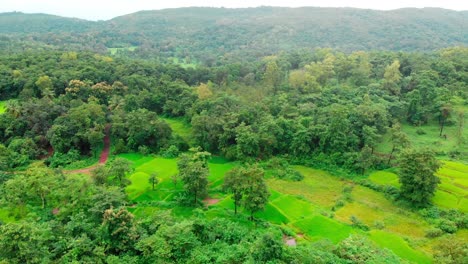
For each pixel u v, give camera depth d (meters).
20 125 83.94
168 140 87.12
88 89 105.06
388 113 88.94
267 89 113.25
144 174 71.38
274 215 57.84
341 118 77.69
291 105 95.81
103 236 42.12
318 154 80.25
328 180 72.62
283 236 51.75
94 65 123.25
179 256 41.09
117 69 123.62
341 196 65.38
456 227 53.50
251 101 104.19
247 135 79.19
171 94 113.12
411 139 85.38
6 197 54.47
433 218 56.72
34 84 103.12
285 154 82.50
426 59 121.31
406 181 60.41
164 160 80.06
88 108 88.75
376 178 71.12
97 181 59.81
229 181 56.12
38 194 54.81
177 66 140.25
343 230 53.22
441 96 91.69
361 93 101.25
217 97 102.19
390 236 51.62
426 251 48.81
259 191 53.81
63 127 81.56
